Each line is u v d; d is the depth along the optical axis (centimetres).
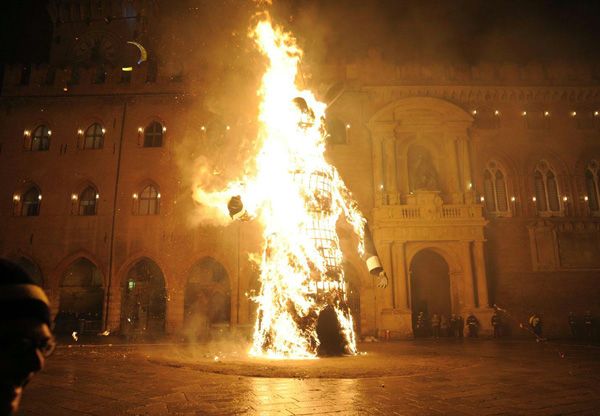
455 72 3288
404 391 824
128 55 4359
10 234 3114
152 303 3161
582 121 3312
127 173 3192
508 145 3247
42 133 3328
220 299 3209
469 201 3005
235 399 754
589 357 1464
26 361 155
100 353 1623
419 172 3131
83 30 4491
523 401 744
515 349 1830
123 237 3084
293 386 874
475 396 782
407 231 2916
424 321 2938
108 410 681
